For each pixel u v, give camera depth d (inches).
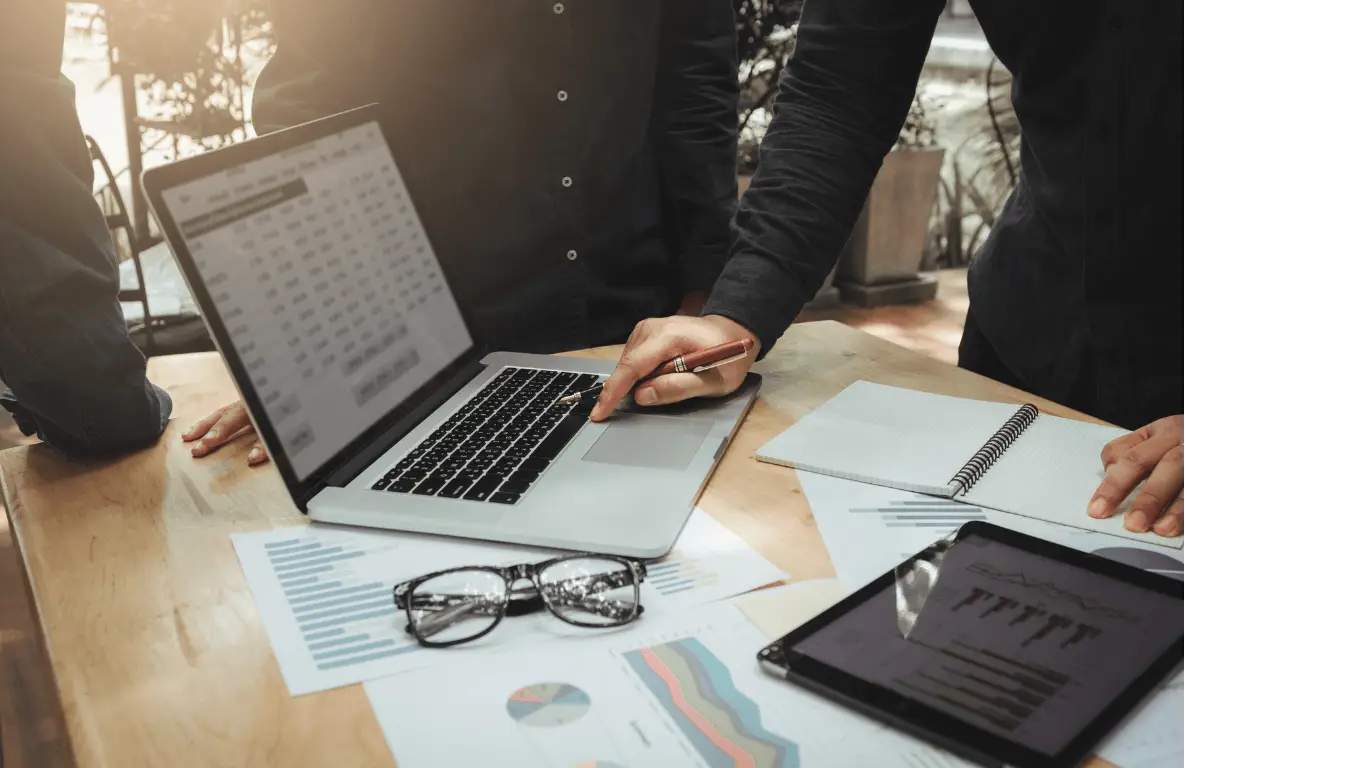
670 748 22.8
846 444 39.7
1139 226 44.4
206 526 34.5
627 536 31.9
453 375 45.6
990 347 58.1
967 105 189.0
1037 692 24.0
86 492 37.4
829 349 52.2
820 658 25.4
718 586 29.8
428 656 26.5
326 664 26.2
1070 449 39.3
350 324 39.2
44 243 35.7
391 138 45.5
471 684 25.3
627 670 25.7
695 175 64.2
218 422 41.8
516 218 60.7
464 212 60.6
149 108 145.9
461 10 56.2
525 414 42.5
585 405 43.4
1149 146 42.9
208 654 27.0
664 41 62.2
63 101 35.7
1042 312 51.4
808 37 49.4
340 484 35.8
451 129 59.0
